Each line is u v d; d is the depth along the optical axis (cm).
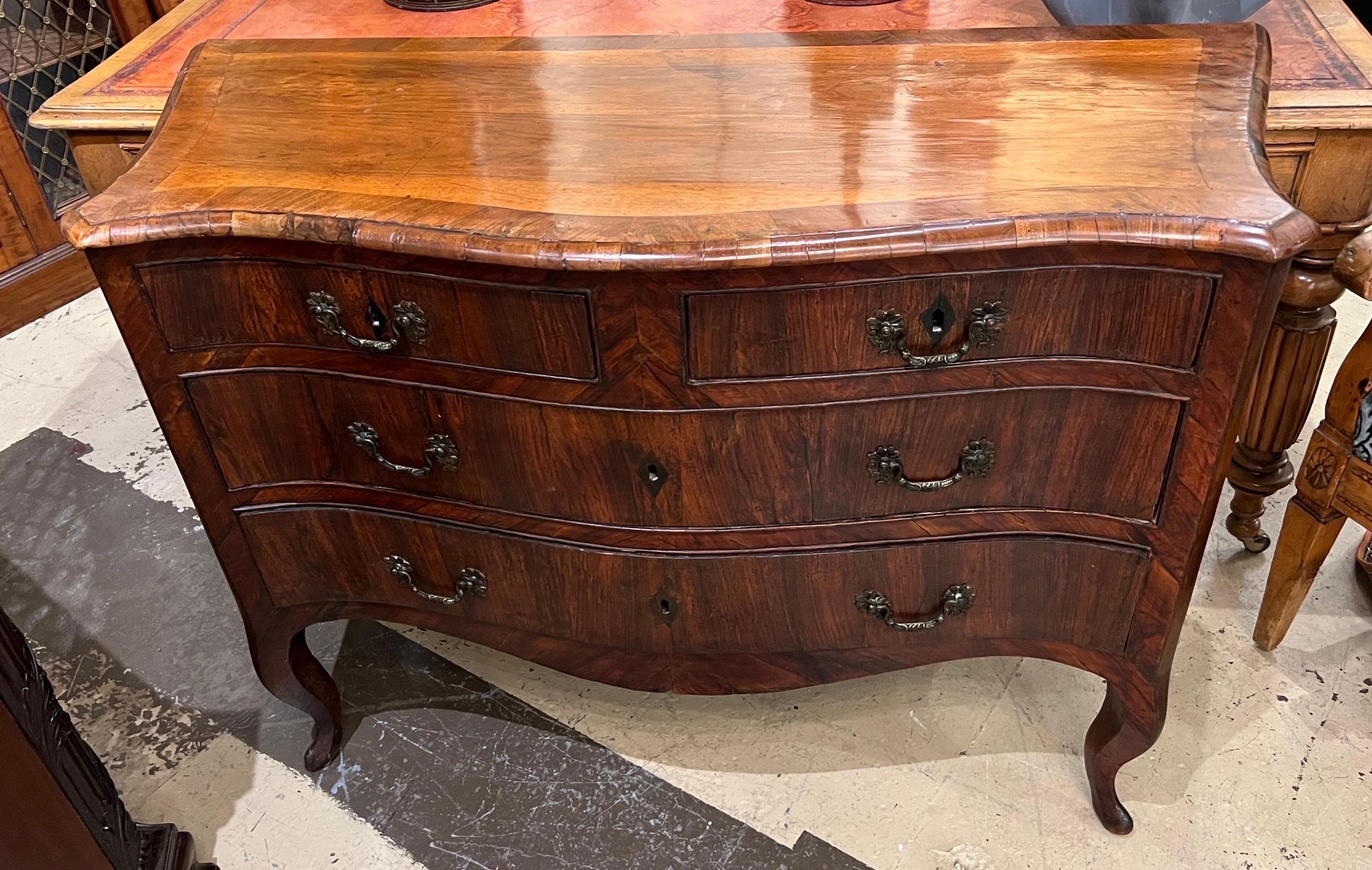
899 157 102
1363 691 155
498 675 167
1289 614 155
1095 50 117
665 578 121
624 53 128
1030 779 147
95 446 213
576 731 158
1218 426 99
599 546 120
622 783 151
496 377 107
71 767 117
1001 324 98
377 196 101
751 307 97
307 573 133
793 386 103
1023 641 127
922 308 97
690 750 154
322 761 154
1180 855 137
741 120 111
